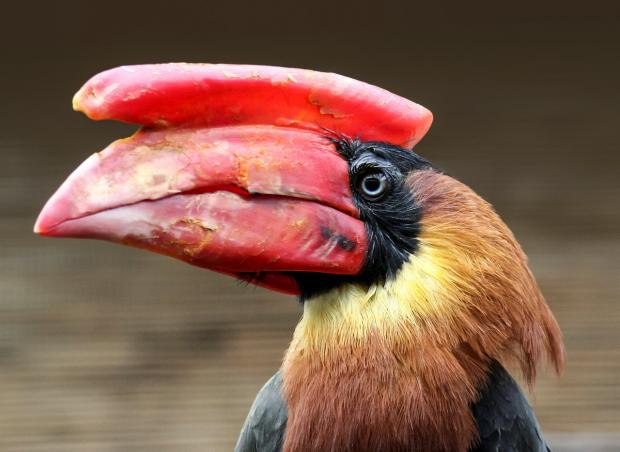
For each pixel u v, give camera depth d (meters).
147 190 8.66
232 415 20.75
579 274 25.08
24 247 26.86
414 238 9.17
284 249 8.91
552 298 24.12
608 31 38.41
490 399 9.16
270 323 23.48
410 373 8.85
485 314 8.95
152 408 20.95
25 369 22.11
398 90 34.62
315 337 9.21
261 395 10.11
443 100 34.12
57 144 31.66
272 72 9.10
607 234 26.98
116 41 36.91
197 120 8.95
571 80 35.66
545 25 38.91
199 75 8.85
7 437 20.16
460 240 9.06
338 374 8.98
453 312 8.93
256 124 9.12
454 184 9.39
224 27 37.81
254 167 8.89
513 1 39.19
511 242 9.25
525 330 9.07
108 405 21.05
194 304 24.34
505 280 9.02
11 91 34.44
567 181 29.61
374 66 35.88
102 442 20.06
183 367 22.14
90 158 8.73
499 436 9.14
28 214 27.98
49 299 24.62
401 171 9.40
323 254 8.99
